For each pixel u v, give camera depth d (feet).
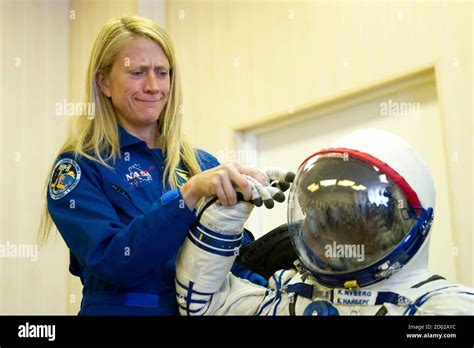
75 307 10.52
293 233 3.46
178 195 3.44
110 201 3.94
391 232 3.20
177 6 11.07
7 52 11.04
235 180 3.33
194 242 3.49
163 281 3.84
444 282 3.26
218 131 10.17
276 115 9.29
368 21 8.20
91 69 4.30
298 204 3.43
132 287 3.76
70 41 11.55
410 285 3.25
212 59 10.41
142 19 4.40
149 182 4.15
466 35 7.15
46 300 10.54
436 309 3.09
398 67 7.80
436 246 7.40
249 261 4.19
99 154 4.06
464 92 7.11
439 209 7.45
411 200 3.23
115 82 4.22
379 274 3.20
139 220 3.47
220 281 3.57
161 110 4.37
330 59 8.63
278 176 3.59
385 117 8.16
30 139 10.96
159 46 4.36
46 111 11.17
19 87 11.03
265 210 9.52
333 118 8.82
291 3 9.26
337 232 3.24
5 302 10.37
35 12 11.39
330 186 3.29
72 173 3.93
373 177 3.25
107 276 3.51
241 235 3.55
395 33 7.86
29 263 10.59
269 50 9.51
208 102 10.42
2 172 10.68
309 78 8.89
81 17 11.45
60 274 10.68
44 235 4.56
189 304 3.56
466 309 3.06
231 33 10.16
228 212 3.40
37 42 11.32
